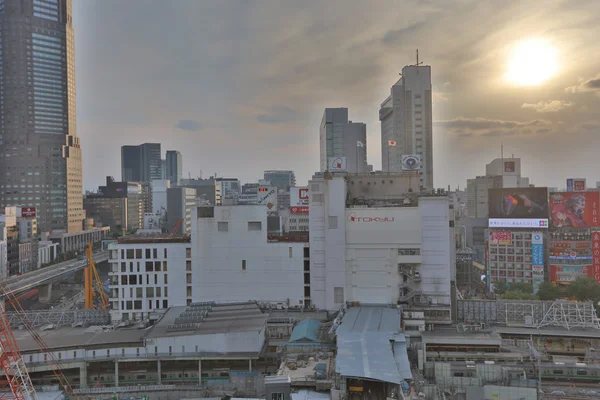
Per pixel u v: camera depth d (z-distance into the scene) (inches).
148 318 6560.0
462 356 5157.5
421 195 6742.1
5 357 4675.2
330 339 5334.6
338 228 6358.3
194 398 4724.4
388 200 7037.4
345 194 6471.5
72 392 4940.9
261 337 5521.7
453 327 5944.9
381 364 4227.4
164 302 6628.9
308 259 6545.3
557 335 5885.8
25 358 5255.9
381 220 6309.1
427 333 5590.6
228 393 4918.8
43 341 5561.0
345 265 6363.2
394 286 6284.5
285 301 6535.4
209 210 6643.7
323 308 6422.2
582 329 6033.5
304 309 6417.3
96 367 5546.3
